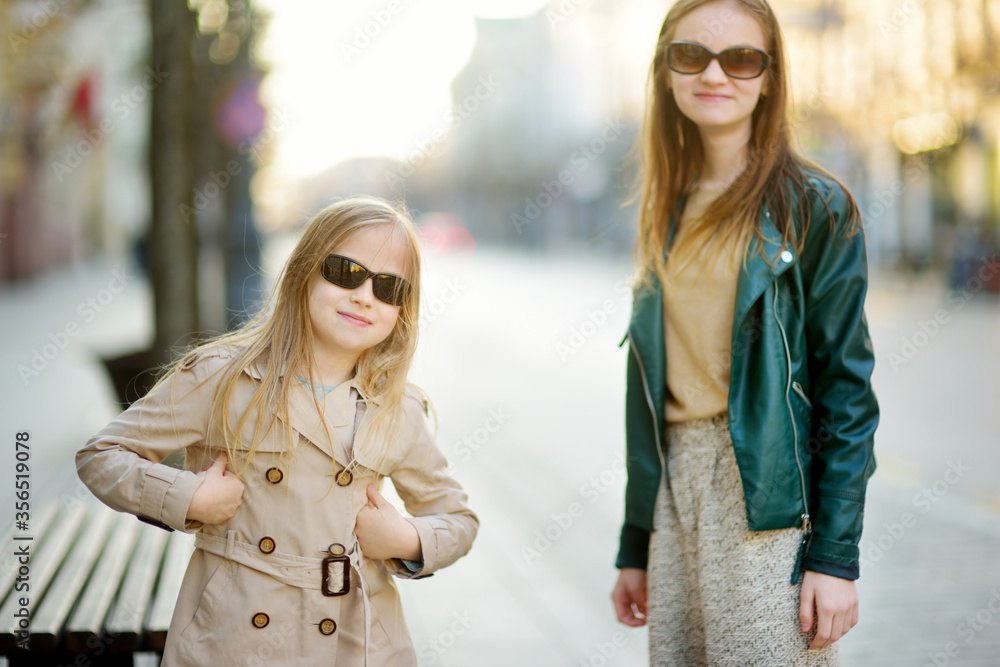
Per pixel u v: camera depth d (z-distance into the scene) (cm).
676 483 194
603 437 762
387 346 187
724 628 183
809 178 187
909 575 427
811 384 186
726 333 188
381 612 182
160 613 233
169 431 174
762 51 190
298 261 180
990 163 2166
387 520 177
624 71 3875
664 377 196
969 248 2138
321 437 174
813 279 184
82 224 3294
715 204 190
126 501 165
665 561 195
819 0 1792
